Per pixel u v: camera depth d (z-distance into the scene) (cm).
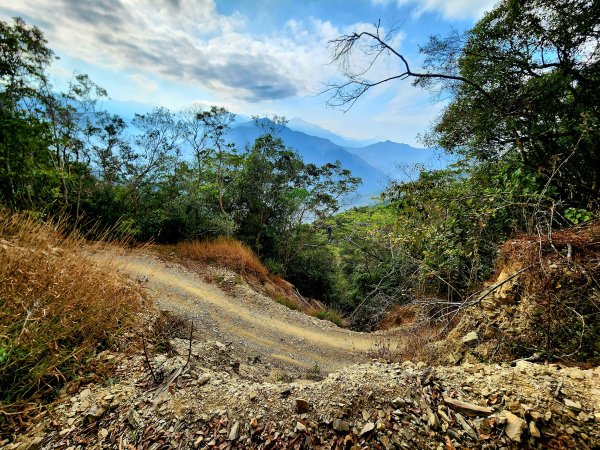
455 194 736
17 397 252
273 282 1341
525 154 696
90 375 302
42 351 288
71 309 340
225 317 819
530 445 202
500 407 232
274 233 1984
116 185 1611
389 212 1259
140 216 1451
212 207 1764
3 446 221
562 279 361
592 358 320
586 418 212
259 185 1842
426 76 716
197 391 279
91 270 441
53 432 233
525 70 673
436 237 724
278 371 582
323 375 596
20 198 924
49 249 439
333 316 1131
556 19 609
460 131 826
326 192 2239
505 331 409
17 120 901
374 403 250
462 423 224
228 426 238
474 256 645
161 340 415
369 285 1407
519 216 587
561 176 629
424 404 244
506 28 662
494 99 698
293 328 852
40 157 1046
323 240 2216
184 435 230
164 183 1669
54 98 1345
